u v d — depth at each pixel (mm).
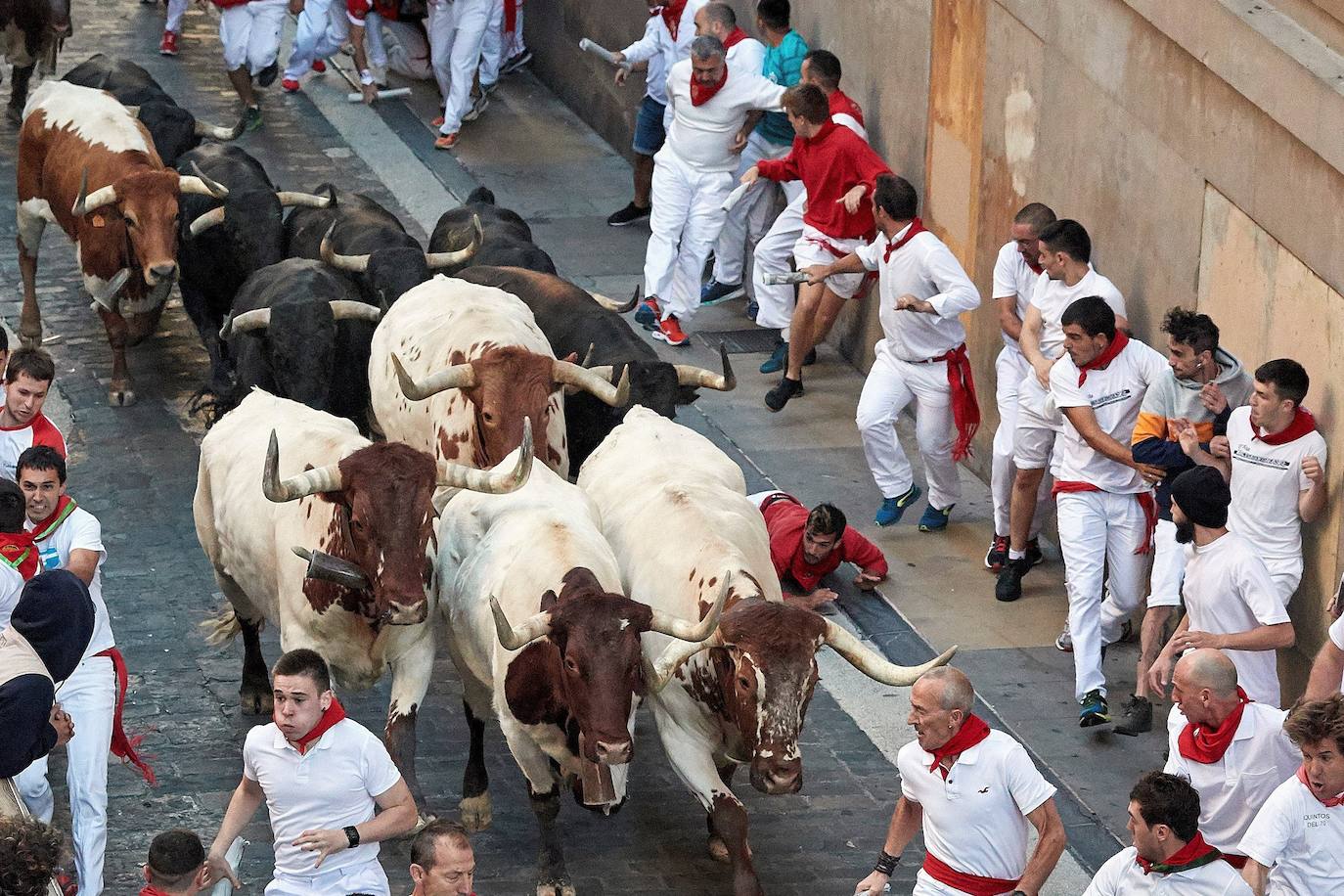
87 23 34531
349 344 17969
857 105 22109
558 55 32156
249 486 14008
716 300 25031
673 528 13125
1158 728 15656
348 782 10812
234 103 30938
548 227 26844
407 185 28047
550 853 13086
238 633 16656
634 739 15430
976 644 16984
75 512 12594
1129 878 10336
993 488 18094
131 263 20891
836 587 18016
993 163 19641
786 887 13336
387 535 12234
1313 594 14414
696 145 23125
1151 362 15703
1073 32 17750
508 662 12398
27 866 8492
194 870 9938
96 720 12203
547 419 14727
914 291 18469
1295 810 10289
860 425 18969
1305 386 13883
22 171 22500
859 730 15672
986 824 10930
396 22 32469
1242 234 15242
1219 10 15148
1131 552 16016
